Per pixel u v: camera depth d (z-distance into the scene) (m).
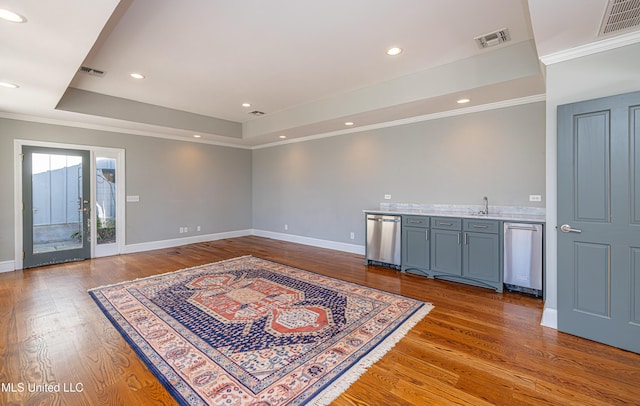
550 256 2.61
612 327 2.26
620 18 1.94
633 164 2.13
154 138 5.91
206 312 2.92
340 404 1.67
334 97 4.64
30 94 3.49
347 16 2.48
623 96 2.15
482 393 1.76
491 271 3.55
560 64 2.47
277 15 2.46
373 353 2.19
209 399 1.71
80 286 3.69
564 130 2.42
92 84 4.09
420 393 1.77
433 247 4.02
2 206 4.36
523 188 3.81
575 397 1.72
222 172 7.07
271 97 4.68
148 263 4.83
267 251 5.77
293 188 6.70
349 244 5.70
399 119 4.82
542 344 2.31
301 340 2.38
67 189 4.93
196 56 3.21
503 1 2.29
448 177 4.42
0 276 4.12
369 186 5.36
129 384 1.85
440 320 2.74
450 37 2.85
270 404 1.67
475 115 4.14
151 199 5.89
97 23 2.02
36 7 1.82
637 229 2.14
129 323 2.68
